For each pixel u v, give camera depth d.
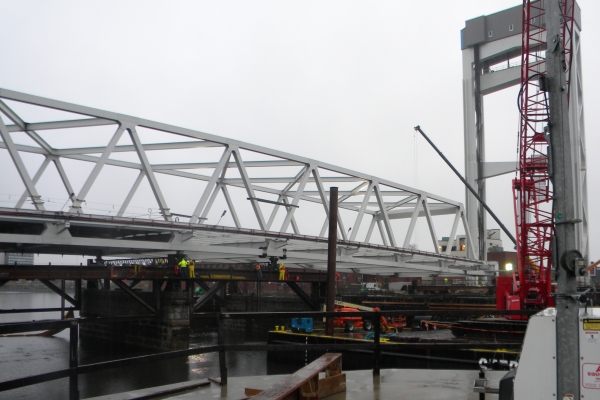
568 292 5.25
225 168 56.72
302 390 6.79
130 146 48.31
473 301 62.66
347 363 34.47
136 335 58.44
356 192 70.56
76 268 45.69
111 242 41.56
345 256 60.12
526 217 37.59
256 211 52.09
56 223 38.34
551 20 5.60
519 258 37.50
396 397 7.95
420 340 31.45
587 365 5.15
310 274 61.75
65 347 58.91
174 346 51.72
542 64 39.69
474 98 87.06
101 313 67.94
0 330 5.79
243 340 64.50
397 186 70.75
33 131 43.72
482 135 87.00
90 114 40.66
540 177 37.00
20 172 37.09
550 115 5.52
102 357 51.38
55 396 34.03
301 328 41.94
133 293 51.47
